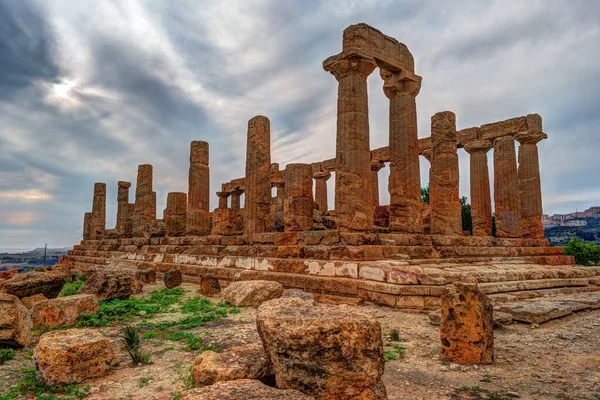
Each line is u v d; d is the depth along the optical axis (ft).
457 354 19.69
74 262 93.20
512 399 15.19
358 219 42.11
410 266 34.47
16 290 35.14
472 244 51.96
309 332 13.16
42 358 16.57
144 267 67.82
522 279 41.91
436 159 54.80
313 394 12.82
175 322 28.07
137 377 17.40
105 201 107.65
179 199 74.74
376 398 13.07
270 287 35.29
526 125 68.80
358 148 43.16
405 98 49.34
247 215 56.44
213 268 52.85
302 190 50.85
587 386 16.55
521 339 24.17
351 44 43.75
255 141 56.75
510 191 69.46
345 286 35.81
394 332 23.95
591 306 33.81
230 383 12.32
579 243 97.66
